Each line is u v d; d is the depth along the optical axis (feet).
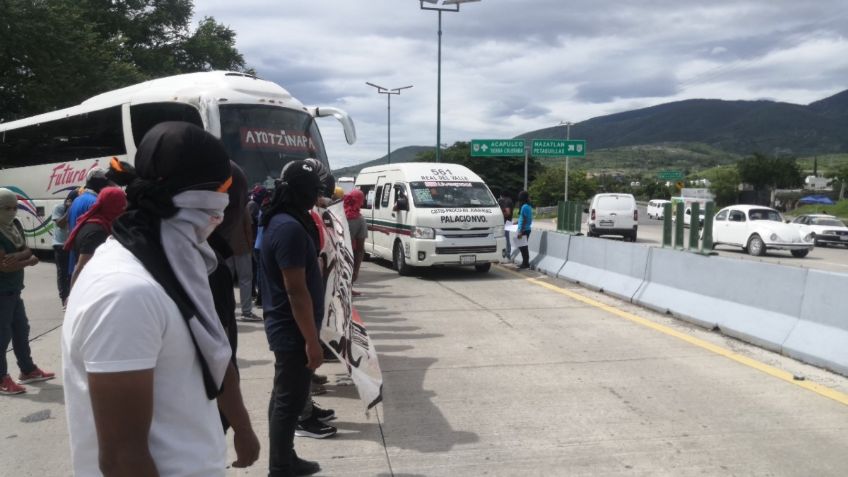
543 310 29.66
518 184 244.63
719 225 74.90
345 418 15.93
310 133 39.29
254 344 23.47
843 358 18.74
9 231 17.69
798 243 66.03
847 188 246.88
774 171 253.24
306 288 11.43
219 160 5.44
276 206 11.84
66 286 28.86
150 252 4.99
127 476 4.58
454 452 13.80
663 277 29.43
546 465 13.10
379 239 46.52
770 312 22.47
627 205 85.97
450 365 20.51
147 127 39.29
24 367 18.81
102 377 4.47
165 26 126.72
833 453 13.46
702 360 20.56
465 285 37.99
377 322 27.20
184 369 5.03
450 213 40.40
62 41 80.33
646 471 12.75
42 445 14.48
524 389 17.95
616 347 22.44
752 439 14.23
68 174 47.96
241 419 6.61
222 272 6.77
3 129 56.34
